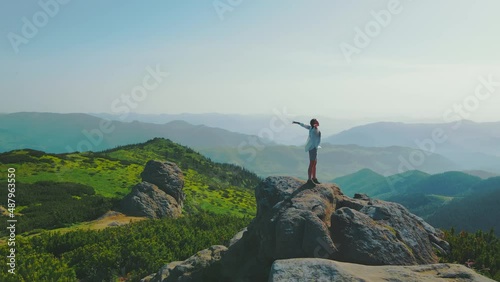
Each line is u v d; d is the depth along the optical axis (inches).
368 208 591.2
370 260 470.3
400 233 545.3
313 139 620.7
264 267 540.1
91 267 852.0
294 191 609.0
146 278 733.3
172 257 942.4
